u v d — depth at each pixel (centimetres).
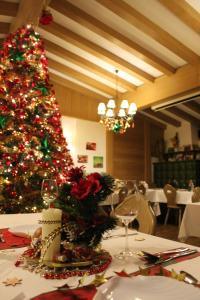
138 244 110
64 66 614
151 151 893
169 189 545
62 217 85
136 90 641
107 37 456
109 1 374
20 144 349
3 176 342
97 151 744
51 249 80
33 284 69
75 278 73
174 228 544
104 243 110
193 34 423
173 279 61
